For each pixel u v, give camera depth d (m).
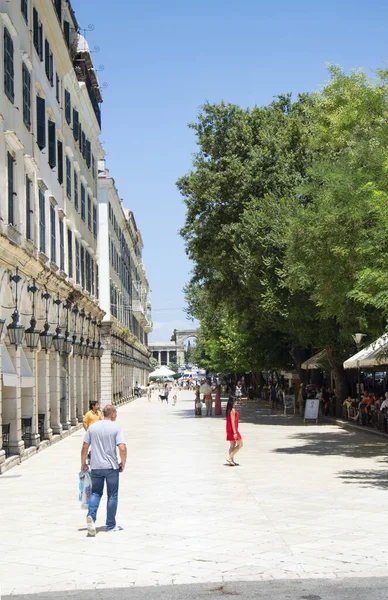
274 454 22.23
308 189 24.45
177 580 8.27
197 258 39.97
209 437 29.03
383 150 21.17
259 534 10.63
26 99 24.78
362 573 8.39
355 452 22.48
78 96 38.59
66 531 11.30
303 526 11.16
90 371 44.50
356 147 23.06
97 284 48.00
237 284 40.16
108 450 11.09
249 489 15.16
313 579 8.17
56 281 29.31
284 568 8.68
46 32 29.70
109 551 9.80
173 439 28.53
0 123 20.56
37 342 24.34
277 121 38.38
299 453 22.44
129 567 8.91
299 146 36.44
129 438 29.62
